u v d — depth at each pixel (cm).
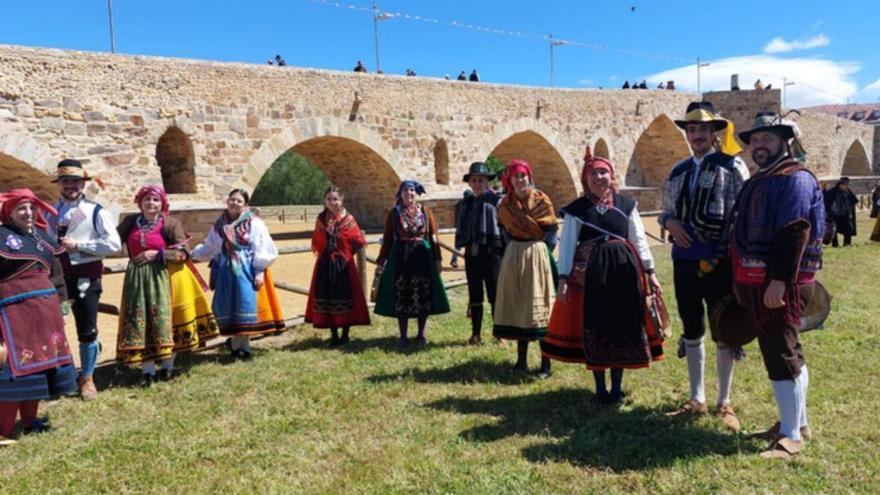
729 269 369
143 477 326
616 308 387
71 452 362
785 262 314
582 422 382
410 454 344
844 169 4225
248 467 335
